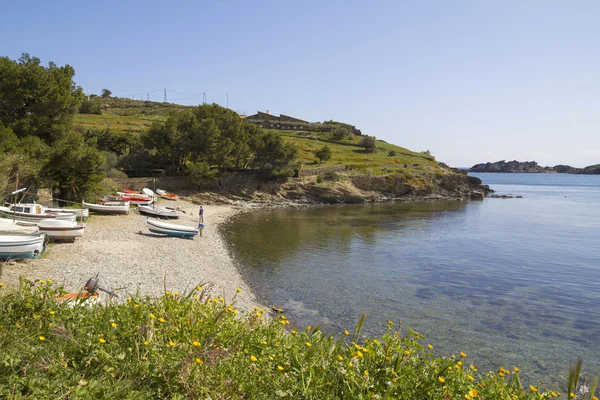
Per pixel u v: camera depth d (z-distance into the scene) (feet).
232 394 15.83
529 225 173.99
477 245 125.59
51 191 125.08
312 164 298.35
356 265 94.02
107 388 14.65
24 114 123.95
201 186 213.66
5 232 66.03
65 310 21.30
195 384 15.71
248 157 248.52
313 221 170.40
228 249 103.96
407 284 79.71
